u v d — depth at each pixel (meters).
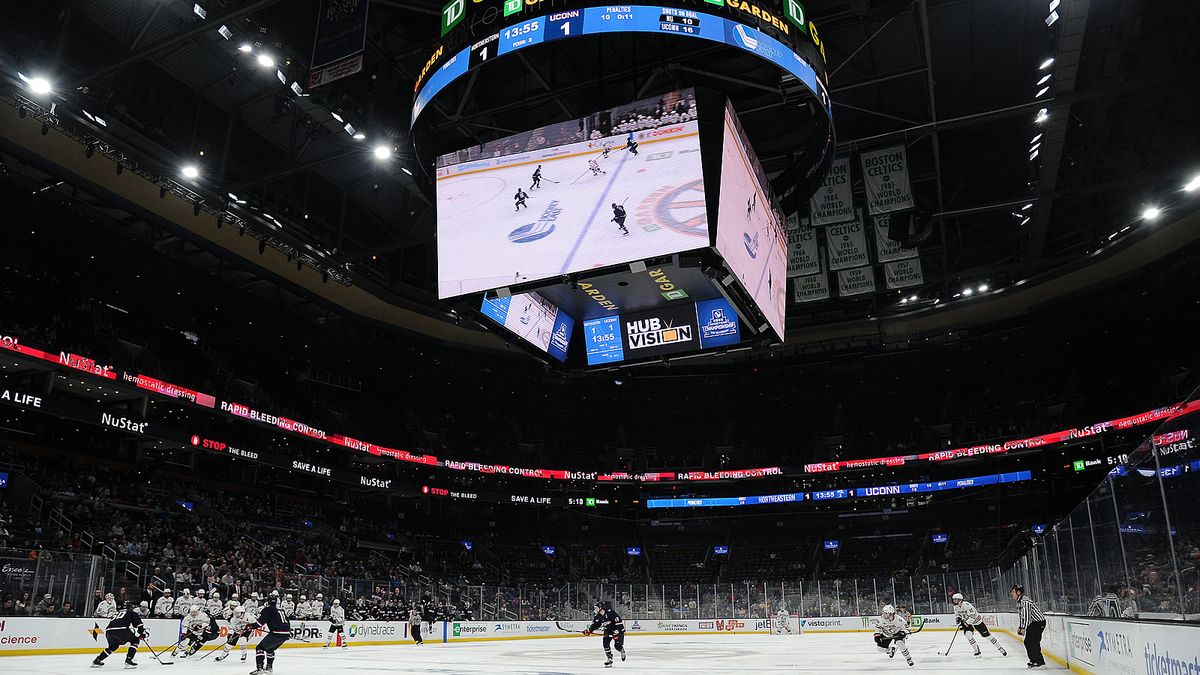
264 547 39.00
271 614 14.62
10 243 42.06
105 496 36.53
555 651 27.31
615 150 21.12
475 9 21.66
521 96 31.56
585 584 44.34
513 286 21.30
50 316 41.09
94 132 29.56
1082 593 14.73
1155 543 8.78
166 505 39.25
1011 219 47.88
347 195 43.06
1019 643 28.61
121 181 35.56
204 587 27.88
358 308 49.91
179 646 23.47
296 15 30.20
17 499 33.59
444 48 22.16
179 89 35.09
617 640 20.38
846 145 34.41
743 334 23.75
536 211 21.55
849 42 31.30
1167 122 35.19
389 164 35.41
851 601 43.72
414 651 27.11
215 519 40.81
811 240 37.03
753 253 22.02
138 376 38.62
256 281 48.31
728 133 20.72
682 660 22.20
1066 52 27.67
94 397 40.44
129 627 18.12
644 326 24.61
